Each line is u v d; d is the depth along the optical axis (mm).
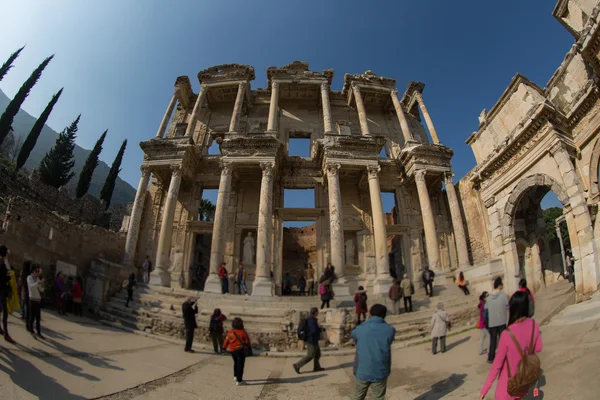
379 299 19828
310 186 29719
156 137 28969
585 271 15844
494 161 22891
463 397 7066
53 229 17891
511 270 20984
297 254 42281
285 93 33906
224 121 33875
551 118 18500
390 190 30625
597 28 14688
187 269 26859
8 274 9164
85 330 13289
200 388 8625
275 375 10398
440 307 12375
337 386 9086
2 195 27797
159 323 15703
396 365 11086
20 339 9281
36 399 6234
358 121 34438
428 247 25125
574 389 5926
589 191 17062
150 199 29125
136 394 7598
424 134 35125
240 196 29172
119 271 20422
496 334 9086
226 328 15328
